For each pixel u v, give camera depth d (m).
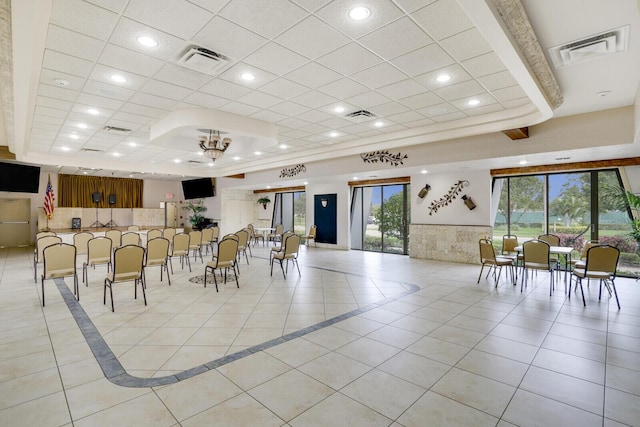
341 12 2.70
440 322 4.13
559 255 7.32
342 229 11.95
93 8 2.60
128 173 12.80
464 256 8.75
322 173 9.92
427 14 2.73
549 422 2.20
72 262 5.14
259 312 4.52
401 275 7.14
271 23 2.85
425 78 4.09
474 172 8.57
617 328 3.94
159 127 5.81
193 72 3.86
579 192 7.46
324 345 3.42
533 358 3.14
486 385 2.66
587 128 5.39
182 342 3.49
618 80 4.07
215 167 12.51
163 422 2.17
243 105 5.08
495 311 4.59
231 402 2.40
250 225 12.47
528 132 6.00
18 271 7.36
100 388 2.58
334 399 2.45
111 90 4.39
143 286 4.92
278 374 2.81
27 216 12.36
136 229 11.87
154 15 2.71
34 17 2.55
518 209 8.34
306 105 5.11
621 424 2.18
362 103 5.03
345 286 6.09
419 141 6.54
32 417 2.22
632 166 6.68
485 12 2.40
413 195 9.76
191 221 15.12
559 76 3.95
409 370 2.90
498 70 3.86
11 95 4.29
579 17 2.78
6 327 3.91
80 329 3.85
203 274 7.14
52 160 9.22
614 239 7.06
